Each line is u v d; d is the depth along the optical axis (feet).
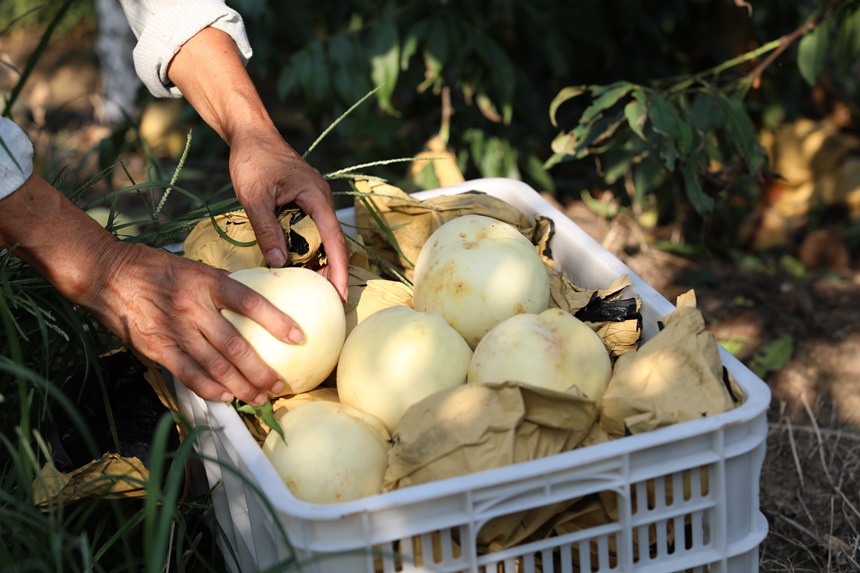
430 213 5.29
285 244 4.45
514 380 3.72
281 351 4.00
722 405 3.63
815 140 9.43
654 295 4.46
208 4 5.08
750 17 8.85
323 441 3.70
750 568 3.81
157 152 10.64
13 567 3.58
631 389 3.80
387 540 3.29
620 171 7.86
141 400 4.92
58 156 10.48
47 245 4.04
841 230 9.24
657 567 3.65
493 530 3.51
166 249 5.15
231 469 3.41
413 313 4.20
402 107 9.81
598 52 9.53
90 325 5.06
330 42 7.84
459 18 8.11
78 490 4.13
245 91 4.97
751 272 8.48
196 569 4.84
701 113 6.37
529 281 4.37
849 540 5.61
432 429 3.56
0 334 4.91
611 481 3.44
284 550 3.55
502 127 9.13
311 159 10.14
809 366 7.16
